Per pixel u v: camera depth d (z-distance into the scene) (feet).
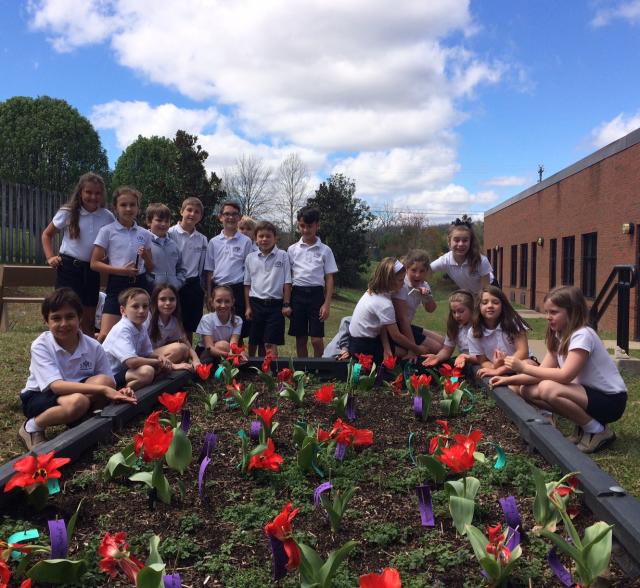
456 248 18.40
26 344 23.12
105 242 17.70
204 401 13.73
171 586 5.31
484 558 5.97
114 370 14.29
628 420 15.12
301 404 13.82
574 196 55.57
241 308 20.86
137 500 8.25
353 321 17.65
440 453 9.03
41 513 7.80
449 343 16.87
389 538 7.14
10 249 41.65
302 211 20.13
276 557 5.79
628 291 24.52
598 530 6.15
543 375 12.66
